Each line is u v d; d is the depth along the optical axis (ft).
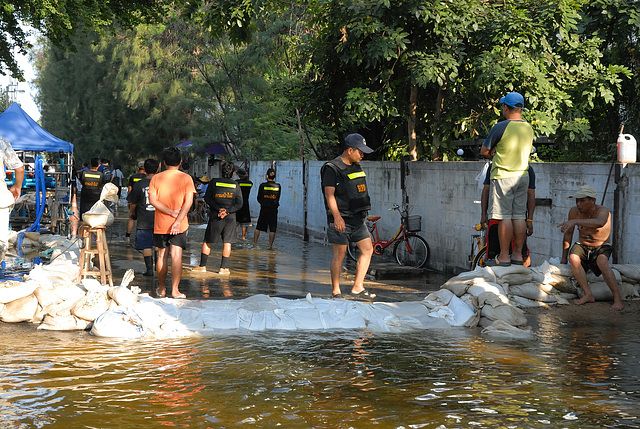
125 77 135.64
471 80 43.83
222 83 106.93
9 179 56.49
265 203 53.31
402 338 22.75
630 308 27.22
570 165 31.19
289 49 84.43
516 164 28.12
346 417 14.53
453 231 39.75
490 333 23.27
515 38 40.70
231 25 48.65
